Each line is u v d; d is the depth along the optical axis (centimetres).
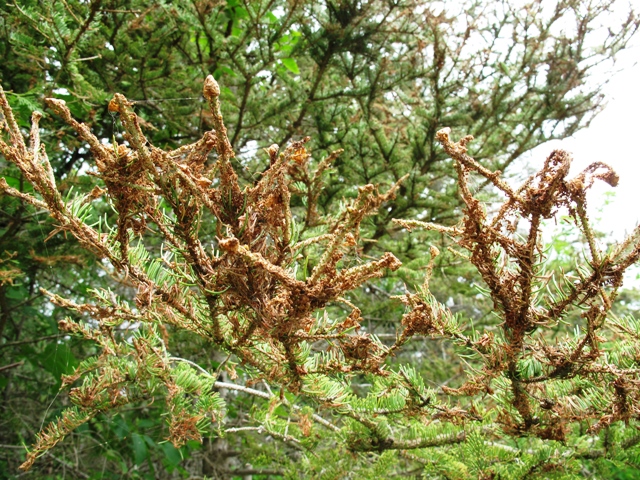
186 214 83
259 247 85
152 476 404
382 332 496
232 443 411
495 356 112
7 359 414
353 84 379
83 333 135
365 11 339
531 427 126
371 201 79
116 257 97
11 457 433
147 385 141
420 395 140
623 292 420
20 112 238
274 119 367
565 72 432
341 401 139
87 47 302
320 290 80
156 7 317
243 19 358
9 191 88
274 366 117
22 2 265
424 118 393
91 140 78
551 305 100
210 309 97
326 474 191
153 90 345
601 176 82
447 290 416
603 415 119
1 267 272
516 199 85
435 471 177
